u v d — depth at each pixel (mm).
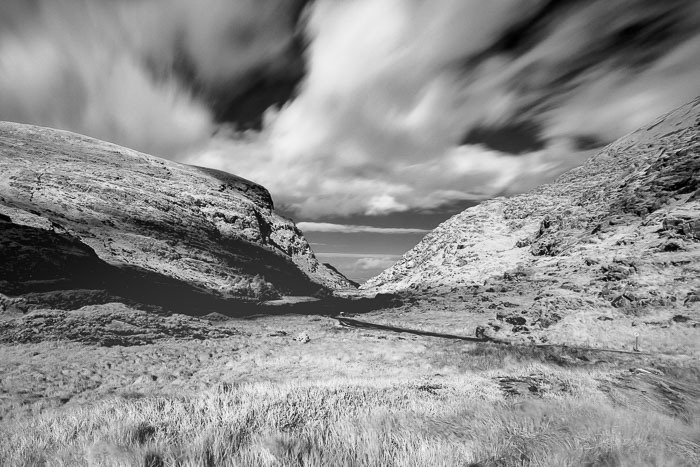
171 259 97812
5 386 16828
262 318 58781
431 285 115500
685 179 78438
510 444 4395
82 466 3811
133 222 108875
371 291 158250
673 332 34344
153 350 27266
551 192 166500
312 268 198000
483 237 144875
